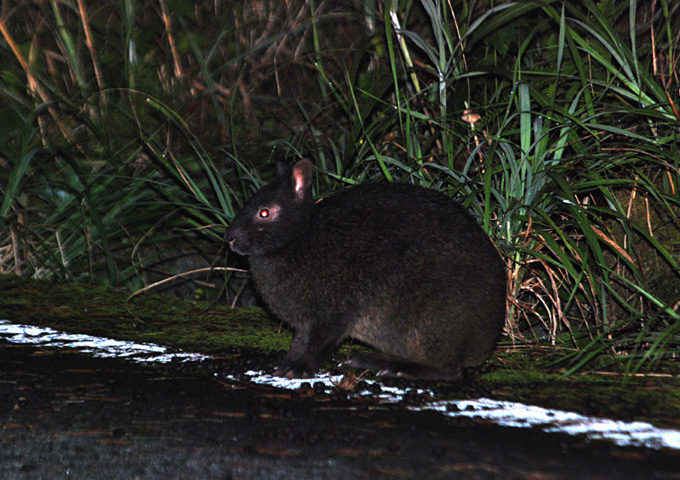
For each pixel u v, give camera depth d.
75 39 12.31
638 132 8.15
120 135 11.41
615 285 7.56
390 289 6.29
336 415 5.26
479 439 4.68
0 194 10.66
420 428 4.91
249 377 6.35
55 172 11.04
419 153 8.38
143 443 4.66
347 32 12.64
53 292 9.64
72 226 10.56
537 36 10.07
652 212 7.60
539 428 4.88
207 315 8.92
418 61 10.18
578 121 7.13
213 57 12.47
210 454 4.46
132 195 10.58
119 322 8.43
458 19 10.11
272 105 12.12
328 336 6.61
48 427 4.98
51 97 11.46
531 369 6.59
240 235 6.73
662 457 4.33
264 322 8.66
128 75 10.92
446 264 6.08
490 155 7.34
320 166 10.49
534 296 8.34
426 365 6.25
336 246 6.54
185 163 10.79
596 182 7.09
